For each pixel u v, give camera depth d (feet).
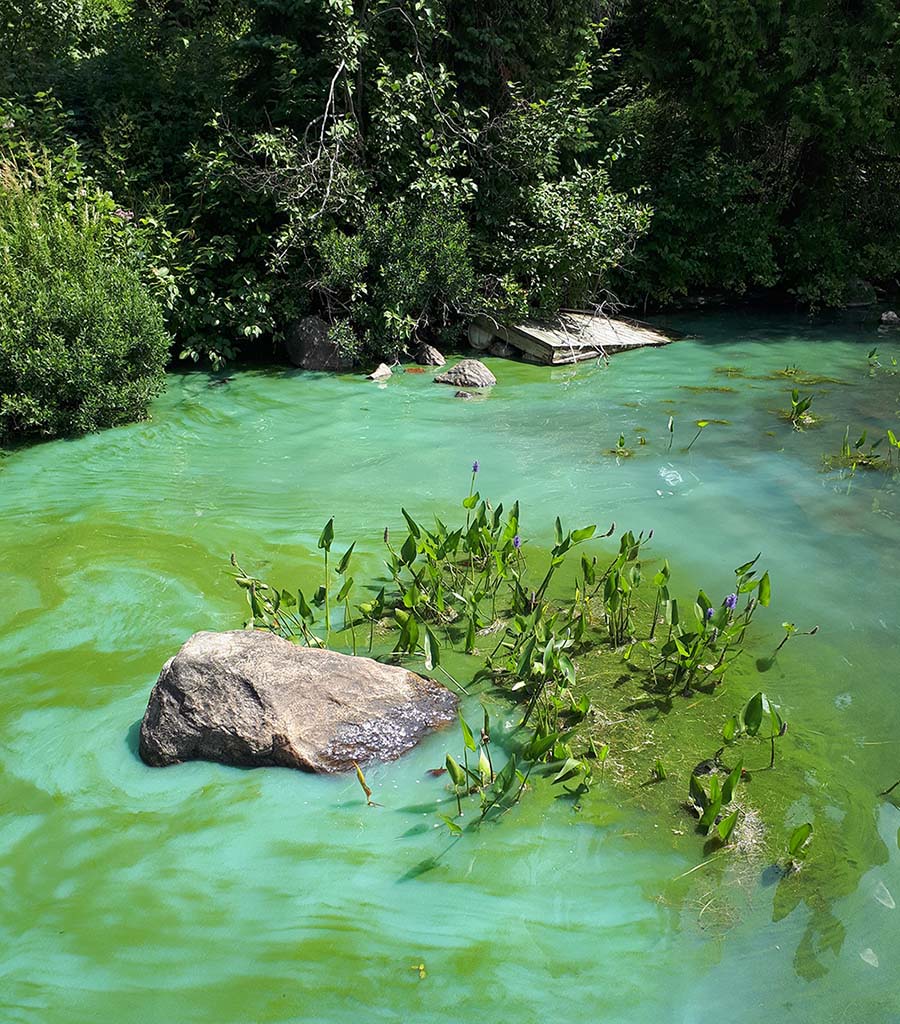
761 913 10.51
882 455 25.45
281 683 13.19
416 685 14.17
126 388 28.53
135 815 12.09
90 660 15.75
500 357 37.78
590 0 42.32
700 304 47.96
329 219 36.19
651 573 18.79
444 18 37.93
